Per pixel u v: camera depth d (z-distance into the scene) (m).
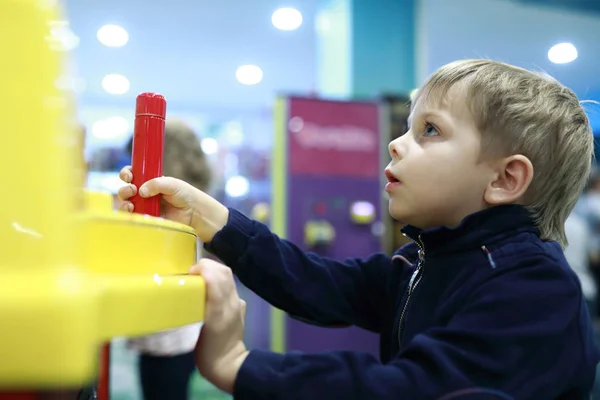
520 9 3.68
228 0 3.72
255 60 4.88
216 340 0.47
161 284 0.36
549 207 0.68
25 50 0.27
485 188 0.65
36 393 0.26
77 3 3.74
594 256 2.89
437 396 0.47
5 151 0.26
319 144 2.53
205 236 0.69
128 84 5.46
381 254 0.84
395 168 0.67
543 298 0.54
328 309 0.76
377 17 3.77
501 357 0.50
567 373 0.53
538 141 0.66
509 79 0.68
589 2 3.51
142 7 3.83
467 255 0.61
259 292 0.73
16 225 0.26
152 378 1.17
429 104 0.67
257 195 3.70
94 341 0.27
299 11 3.97
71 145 0.28
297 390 0.47
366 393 0.47
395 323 0.69
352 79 3.70
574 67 4.38
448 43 4.22
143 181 0.61
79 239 0.30
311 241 2.45
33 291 0.25
